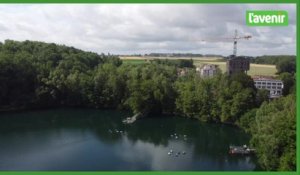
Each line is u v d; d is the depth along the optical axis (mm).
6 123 160000
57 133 146875
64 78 199875
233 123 166125
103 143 135250
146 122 171500
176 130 157500
